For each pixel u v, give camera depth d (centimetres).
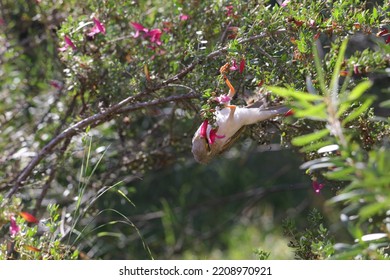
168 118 484
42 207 484
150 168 484
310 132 367
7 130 516
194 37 409
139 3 468
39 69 541
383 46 322
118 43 435
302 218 691
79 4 474
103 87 419
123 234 609
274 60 342
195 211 705
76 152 468
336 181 357
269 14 348
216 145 341
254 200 716
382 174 204
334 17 340
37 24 550
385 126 341
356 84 344
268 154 767
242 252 652
